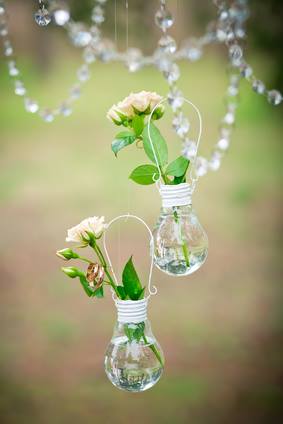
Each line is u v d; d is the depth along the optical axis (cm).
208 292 416
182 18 292
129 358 120
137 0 280
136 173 125
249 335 388
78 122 529
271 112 479
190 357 374
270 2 267
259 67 300
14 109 531
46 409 342
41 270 445
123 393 345
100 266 122
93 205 490
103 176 499
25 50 541
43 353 384
